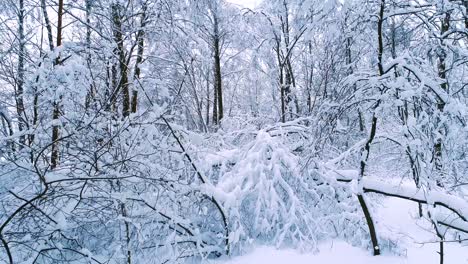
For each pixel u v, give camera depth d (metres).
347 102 5.89
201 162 7.04
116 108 6.27
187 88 12.98
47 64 5.20
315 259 5.93
